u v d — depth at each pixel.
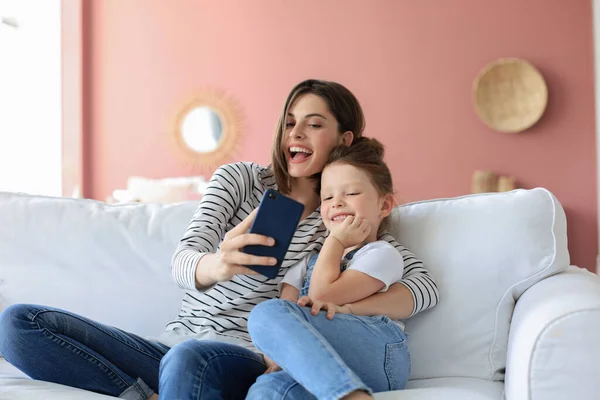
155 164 5.53
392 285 1.41
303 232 1.57
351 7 5.14
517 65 4.77
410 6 5.02
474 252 1.51
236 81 5.38
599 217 4.61
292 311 1.17
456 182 4.94
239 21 5.38
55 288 1.74
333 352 1.07
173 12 5.50
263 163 5.34
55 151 5.43
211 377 1.20
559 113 4.77
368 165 1.51
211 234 1.50
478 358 1.44
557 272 1.49
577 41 4.74
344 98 1.65
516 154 4.84
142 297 1.73
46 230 1.79
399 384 1.28
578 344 1.09
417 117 5.01
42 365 1.30
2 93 4.98
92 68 5.62
